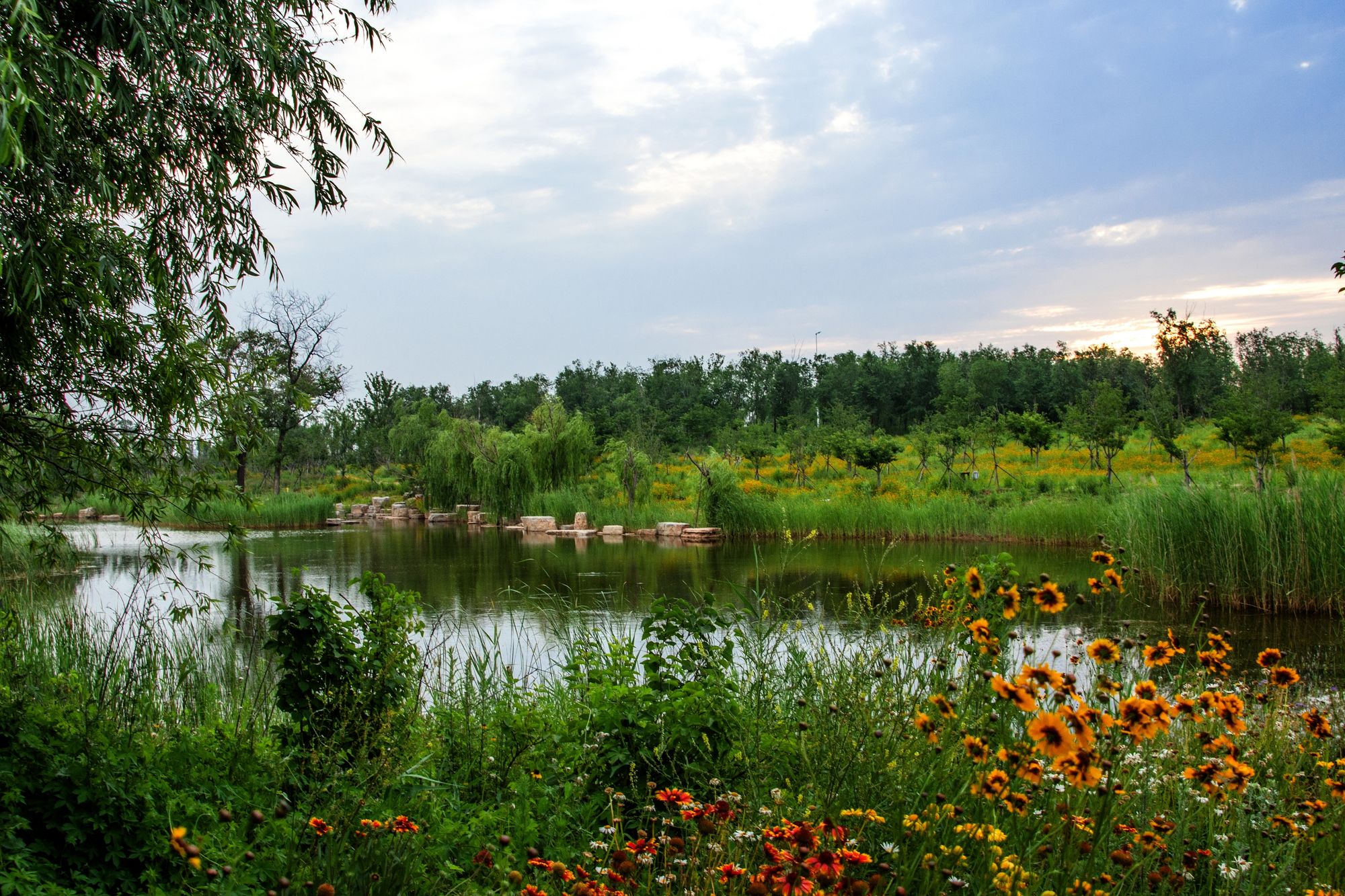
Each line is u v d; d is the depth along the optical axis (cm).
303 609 409
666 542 2419
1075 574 1484
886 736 327
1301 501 1159
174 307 488
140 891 273
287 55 482
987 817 268
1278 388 3488
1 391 446
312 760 366
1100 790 248
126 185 444
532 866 286
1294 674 329
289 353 3841
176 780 334
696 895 243
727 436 4303
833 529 2384
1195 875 271
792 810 299
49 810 284
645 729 371
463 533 2831
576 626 890
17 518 528
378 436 5234
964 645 361
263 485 4575
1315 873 279
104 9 397
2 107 298
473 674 654
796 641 595
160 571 579
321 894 225
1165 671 505
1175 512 1206
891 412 7356
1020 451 4325
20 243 380
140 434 502
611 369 8831
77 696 438
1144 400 3866
